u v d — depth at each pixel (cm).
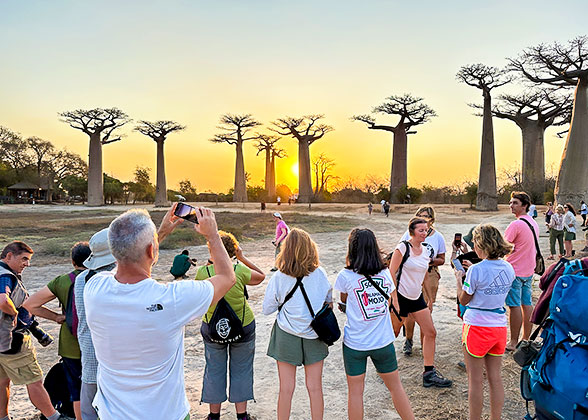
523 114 6028
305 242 357
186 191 10150
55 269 1311
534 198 5478
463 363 505
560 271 285
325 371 522
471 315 363
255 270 414
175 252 1706
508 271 360
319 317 347
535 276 1039
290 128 8562
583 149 3803
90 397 314
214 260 221
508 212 4659
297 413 420
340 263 1359
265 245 1964
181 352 212
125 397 197
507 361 512
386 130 7362
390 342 357
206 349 396
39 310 338
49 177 9612
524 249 515
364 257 355
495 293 356
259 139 10394
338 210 5600
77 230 2781
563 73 3888
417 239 448
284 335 360
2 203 8088
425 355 465
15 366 361
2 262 370
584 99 3812
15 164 9400
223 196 9912
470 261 414
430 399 432
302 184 8644
